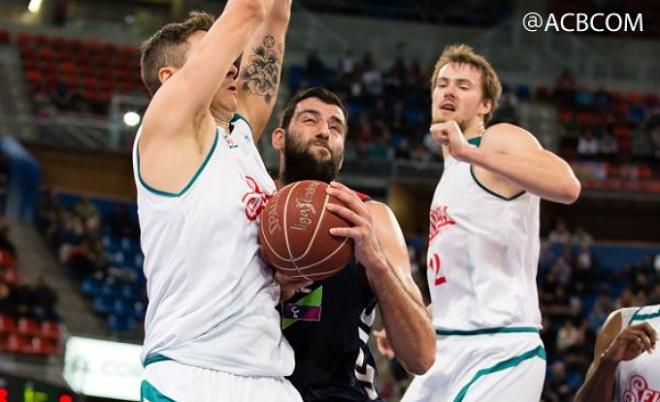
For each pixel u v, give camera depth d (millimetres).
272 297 3590
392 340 3844
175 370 3381
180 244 3463
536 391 4617
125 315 17297
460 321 4766
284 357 3568
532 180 4402
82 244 17953
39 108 21703
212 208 3484
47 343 14906
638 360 4711
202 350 3396
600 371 4754
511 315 4652
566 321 18062
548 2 26125
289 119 4211
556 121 24219
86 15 25562
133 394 14016
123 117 20781
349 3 26141
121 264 18781
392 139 23094
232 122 3918
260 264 3559
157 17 25828
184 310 3430
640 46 26016
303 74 24094
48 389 10688
